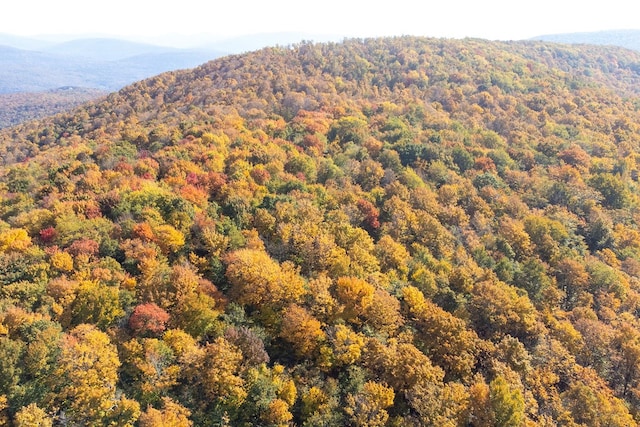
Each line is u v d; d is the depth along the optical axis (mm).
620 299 77750
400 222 84438
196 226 69125
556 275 82375
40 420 39594
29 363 43938
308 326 53250
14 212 76375
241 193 81562
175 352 49250
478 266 77875
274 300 57188
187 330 52875
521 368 56719
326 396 48094
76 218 67188
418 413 49688
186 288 55188
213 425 44594
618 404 53969
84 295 52406
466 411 47875
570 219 99000
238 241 66562
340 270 64688
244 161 97062
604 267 81125
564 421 50781
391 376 51312
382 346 53125
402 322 60188
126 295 53781
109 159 95688
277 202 78500
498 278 75562
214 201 81938
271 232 73438
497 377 49656
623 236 98312
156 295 54906
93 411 41656
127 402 42500
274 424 45125
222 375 46219
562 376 59125
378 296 59844
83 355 44656
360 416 45594
